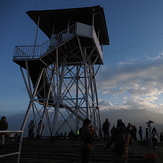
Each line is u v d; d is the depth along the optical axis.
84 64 21.70
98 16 21.36
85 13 20.67
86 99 19.72
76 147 12.64
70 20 21.73
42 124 21.00
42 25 22.80
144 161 8.95
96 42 21.69
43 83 21.66
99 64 27.50
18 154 6.15
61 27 23.08
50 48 18.72
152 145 17.03
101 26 23.78
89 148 5.62
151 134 15.60
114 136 5.05
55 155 10.41
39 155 10.46
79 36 19.66
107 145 5.12
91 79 24.59
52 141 15.71
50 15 20.89
